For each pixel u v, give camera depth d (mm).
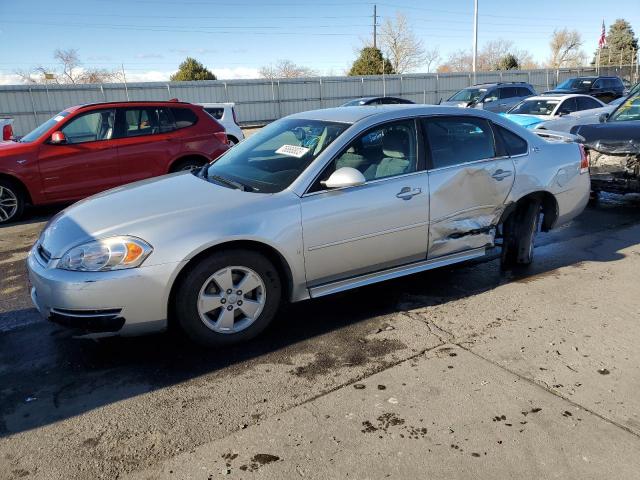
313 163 3580
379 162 3807
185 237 3096
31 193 7289
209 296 3244
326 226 3498
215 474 2289
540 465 2303
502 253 4875
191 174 4258
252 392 2920
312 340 3514
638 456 2348
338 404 2783
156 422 2668
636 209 7211
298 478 2254
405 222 3820
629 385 2902
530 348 3336
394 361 3213
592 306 3961
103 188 7668
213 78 50344
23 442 2543
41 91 26531
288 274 3475
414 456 2373
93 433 2598
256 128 30812
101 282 2971
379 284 4508
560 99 13516
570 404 2736
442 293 4281
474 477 2240
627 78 42750
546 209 4875
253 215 3295
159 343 3502
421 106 4168
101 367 3229
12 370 3225
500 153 4379
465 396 2822
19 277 5004
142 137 7828
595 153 7152
